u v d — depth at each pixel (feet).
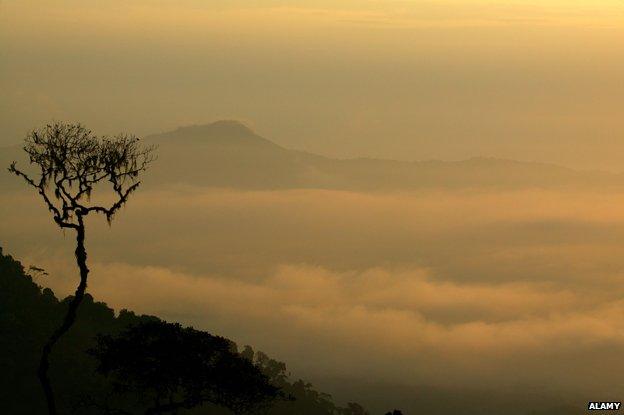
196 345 164.96
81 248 157.48
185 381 161.89
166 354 161.99
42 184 156.87
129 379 167.94
